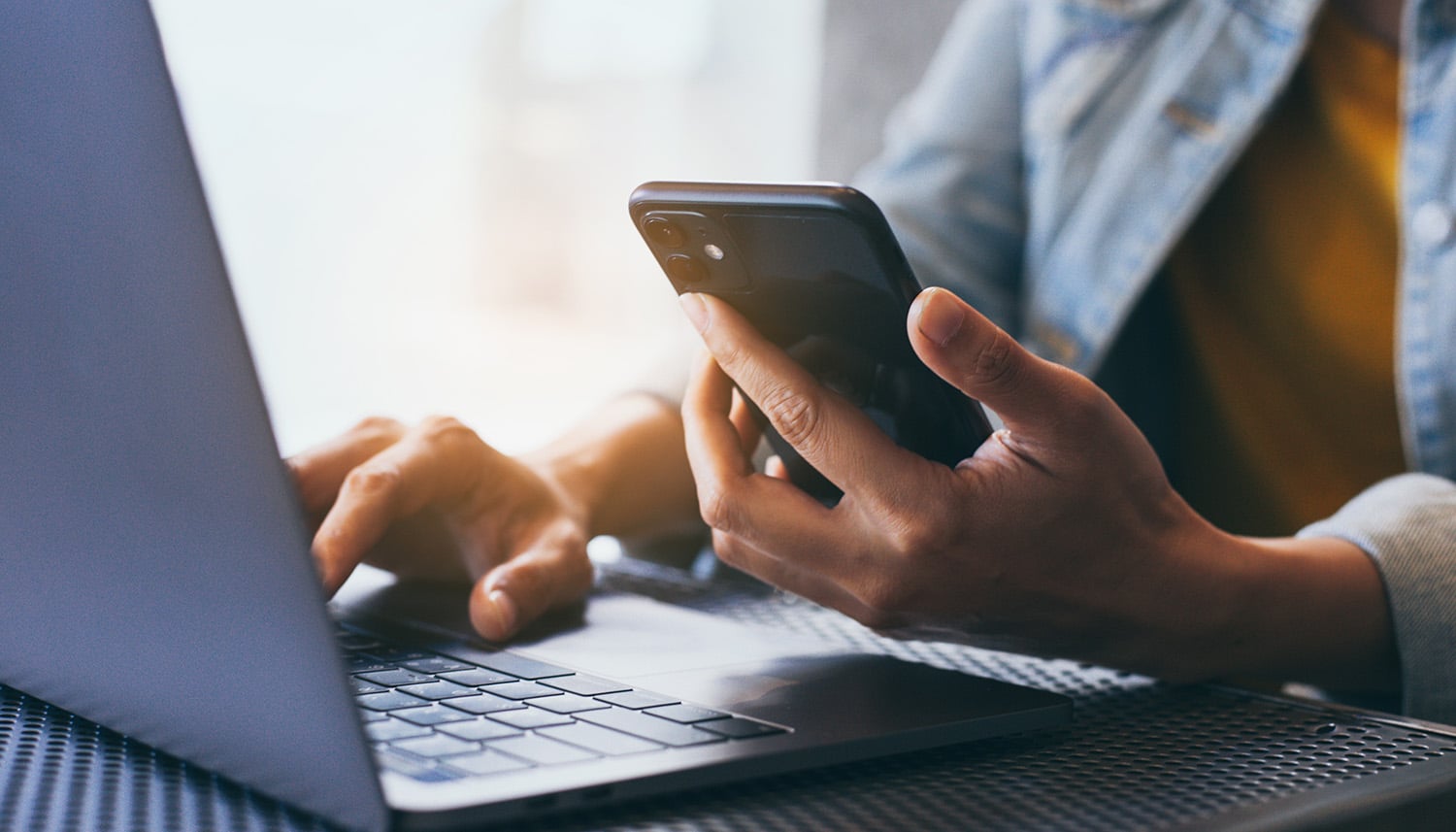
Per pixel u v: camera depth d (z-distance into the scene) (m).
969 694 0.46
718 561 0.87
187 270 0.31
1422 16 0.94
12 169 0.35
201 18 1.98
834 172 1.71
